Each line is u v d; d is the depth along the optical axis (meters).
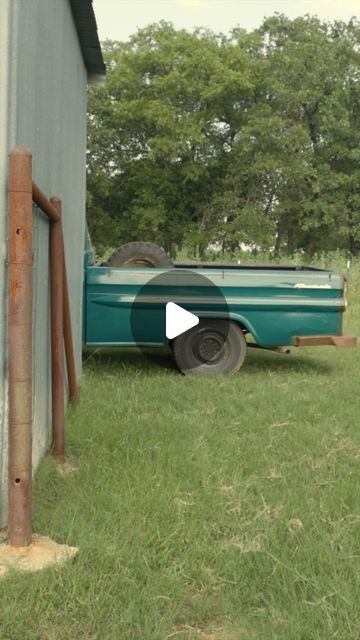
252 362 10.59
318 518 4.40
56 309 5.55
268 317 9.34
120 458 5.40
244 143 41.75
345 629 3.26
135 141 46.22
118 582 3.57
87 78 9.30
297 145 41.56
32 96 4.55
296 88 43.62
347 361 10.79
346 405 7.71
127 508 4.42
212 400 7.73
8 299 3.89
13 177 3.87
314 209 43.72
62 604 3.38
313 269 10.80
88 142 44.94
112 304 9.11
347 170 47.00
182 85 42.38
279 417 7.00
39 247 5.07
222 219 44.00
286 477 5.18
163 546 3.98
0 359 4.01
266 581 3.69
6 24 3.85
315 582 3.59
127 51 46.00
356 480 5.17
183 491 4.80
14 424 3.86
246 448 5.91
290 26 47.00
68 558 3.75
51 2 5.42
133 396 7.68
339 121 43.72
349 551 3.96
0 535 4.03
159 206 43.81
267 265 11.25
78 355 8.48
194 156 43.88
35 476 4.98
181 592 3.52
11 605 3.31
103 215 46.12
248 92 44.00
